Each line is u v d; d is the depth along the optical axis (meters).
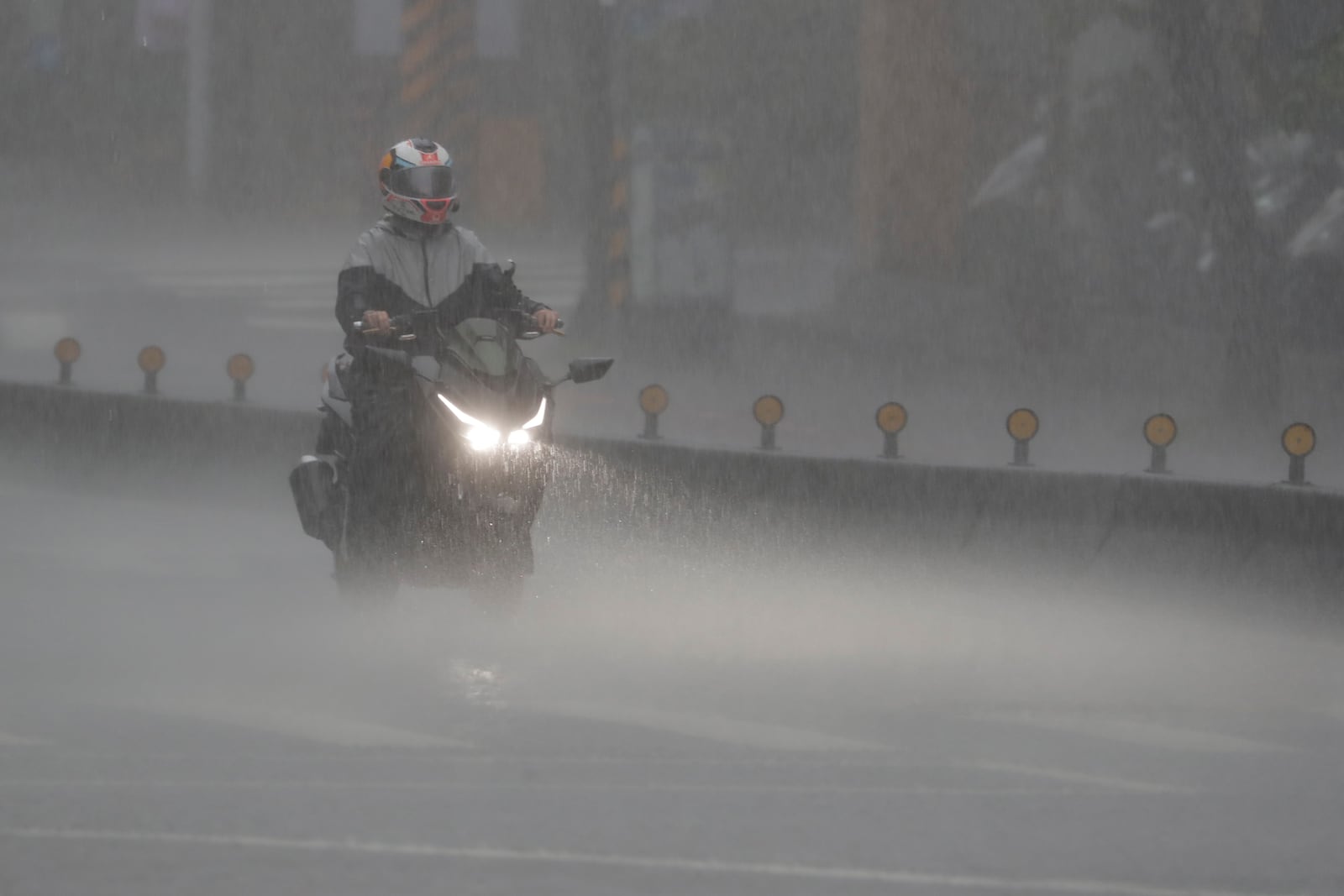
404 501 37.56
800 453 46.41
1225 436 70.56
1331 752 30.42
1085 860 24.70
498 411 36.88
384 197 39.28
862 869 24.19
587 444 49.34
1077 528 42.88
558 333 39.47
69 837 25.20
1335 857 24.97
